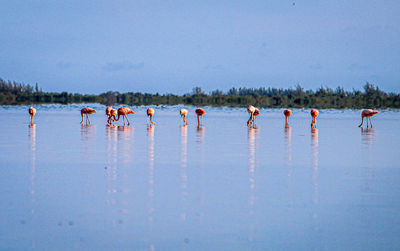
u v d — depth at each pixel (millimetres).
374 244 23000
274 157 48062
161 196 31094
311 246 22750
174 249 22234
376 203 29766
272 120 112500
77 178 36438
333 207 28844
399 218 26750
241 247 22547
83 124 93750
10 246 22453
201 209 28281
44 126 87562
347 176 38188
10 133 72562
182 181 35719
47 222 25719
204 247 22531
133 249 22234
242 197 31031
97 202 29516
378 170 41000
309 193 32281
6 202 29312
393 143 62062
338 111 171875
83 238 23516
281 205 29234
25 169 40094
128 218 26469
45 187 33281
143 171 39531
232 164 43438
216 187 33812
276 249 22328
